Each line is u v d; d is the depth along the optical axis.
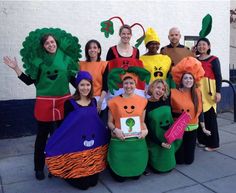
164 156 4.15
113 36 6.52
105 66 4.42
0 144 5.59
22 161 4.77
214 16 7.66
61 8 6.02
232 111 8.00
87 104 3.81
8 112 5.87
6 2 5.64
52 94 3.91
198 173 4.22
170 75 4.65
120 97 3.94
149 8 6.83
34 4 5.82
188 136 4.44
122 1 6.53
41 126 4.00
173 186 3.86
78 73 3.87
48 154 3.70
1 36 5.67
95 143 3.80
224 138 5.75
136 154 3.90
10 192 3.78
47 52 3.92
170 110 4.20
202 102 4.64
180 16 7.21
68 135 3.70
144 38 4.82
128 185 3.91
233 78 8.99
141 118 3.95
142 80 4.12
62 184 3.99
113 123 3.94
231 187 3.81
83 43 6.26
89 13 6.25
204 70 4.89
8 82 5.81
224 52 7.93
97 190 3.79
